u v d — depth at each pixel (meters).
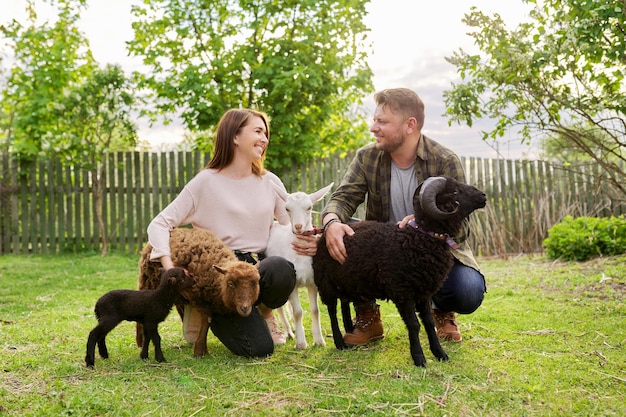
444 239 3.48
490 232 10.52
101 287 7.10
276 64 11.18
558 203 11.80
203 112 11.46
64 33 12.89
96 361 3.65
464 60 6.25
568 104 5.79
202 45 11.96
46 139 11.16
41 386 3.16
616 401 2.88
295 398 2.94
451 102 6.38
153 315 3.55
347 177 4.42
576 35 5.20
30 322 4.93
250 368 3.47
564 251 8.80
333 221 3.88
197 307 3.73
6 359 3.66
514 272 7.91
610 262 7.82
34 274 8.21
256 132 4.21
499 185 11.55
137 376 3.31
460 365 3.47
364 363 3.55
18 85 11.89
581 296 5.82
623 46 5.17
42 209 11.27
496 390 3.02
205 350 3.83
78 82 12.72
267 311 4.23
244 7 11.73
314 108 12.12
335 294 3.90
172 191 11.48
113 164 11.44
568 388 3.07
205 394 3.00
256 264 3.91
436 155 4.15
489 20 6.05
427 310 3.61
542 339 4.12
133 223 11.45
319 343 4.11
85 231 11.40
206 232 3.97
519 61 5.68
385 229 3.67
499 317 4.93
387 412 2.74
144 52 11.96
